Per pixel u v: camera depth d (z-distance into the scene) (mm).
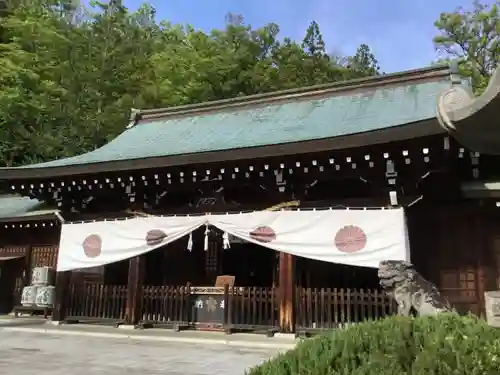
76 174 14070
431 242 12211
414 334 3707
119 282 16125
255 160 12086
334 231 11836
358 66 46562
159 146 15992
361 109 14719
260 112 17188
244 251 17203
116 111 32438
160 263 16469
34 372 7465
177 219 13648
